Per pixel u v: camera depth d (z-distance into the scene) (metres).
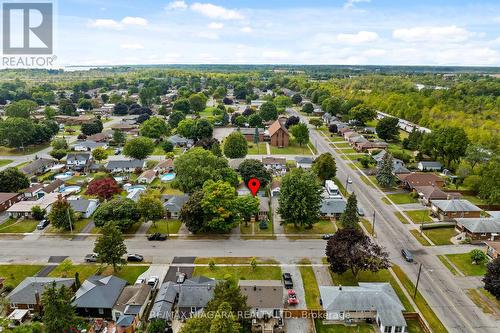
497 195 93.81
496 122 162.38
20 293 59.50
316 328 55.62
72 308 52.19
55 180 114.44
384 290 60.22
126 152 134.12
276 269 70.38
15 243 80.44
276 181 111.94
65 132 190.88
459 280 67.25
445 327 55.31
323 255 75.69
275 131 161.00
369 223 89.38
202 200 81.56
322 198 88.62
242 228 87.75
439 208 92.44
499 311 59.06
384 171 112.00
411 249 77.81
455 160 128.88
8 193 101.31
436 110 189.38
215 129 197.00
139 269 70.38
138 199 94.44
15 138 148.25
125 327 53.47
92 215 93.38
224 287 53.69
